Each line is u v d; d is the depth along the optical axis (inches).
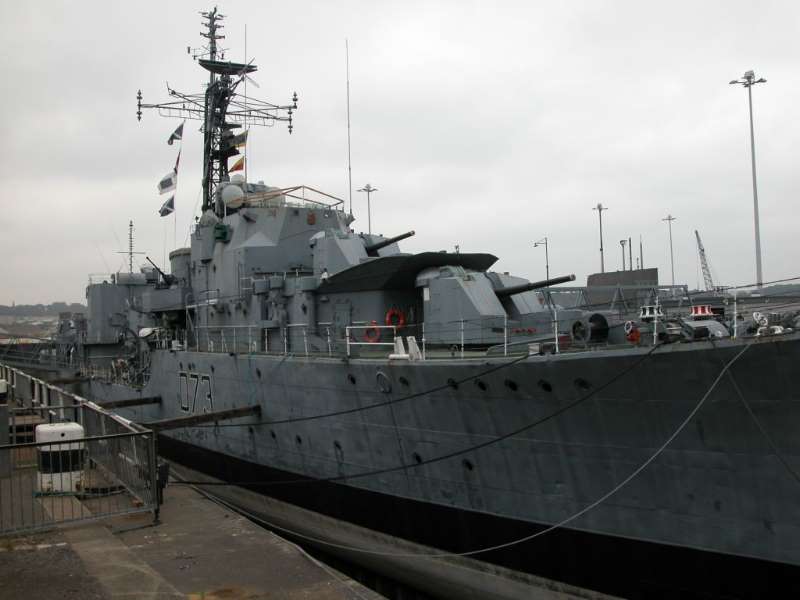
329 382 524.4
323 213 773.3
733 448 327.0
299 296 641.0
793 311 414.3
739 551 335.9
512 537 420.8
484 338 501.0
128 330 990.4
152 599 307.0
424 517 469.4
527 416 394.6
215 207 895.7
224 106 1048.2
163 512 452.8
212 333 796.0
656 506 358.9
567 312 545.6
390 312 577.9
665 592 363.6
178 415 787.4
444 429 441.7
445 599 484.7
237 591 319.9
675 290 593.0
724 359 312.0
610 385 353.1
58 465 473.1
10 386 1065.5
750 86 1316.4
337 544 551.5
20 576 332.8
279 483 583.8
